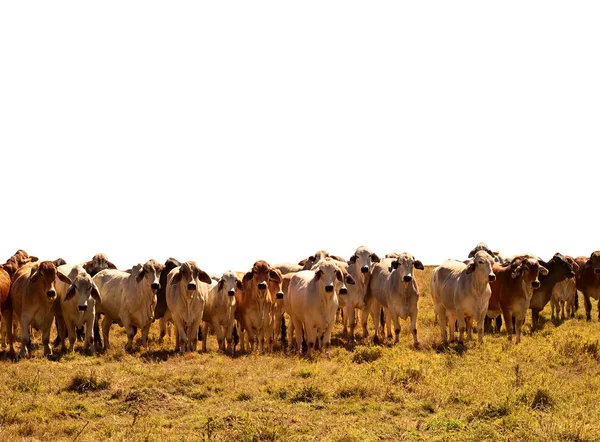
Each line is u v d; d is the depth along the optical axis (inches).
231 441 456.4
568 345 706.2
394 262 786.8
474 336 836.0
